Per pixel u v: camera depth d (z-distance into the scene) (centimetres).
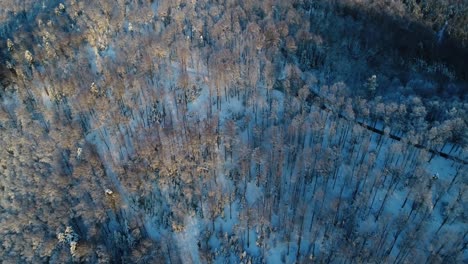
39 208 12581
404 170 13600
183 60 16688
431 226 12425
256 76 15725
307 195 13175
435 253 11444
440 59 18588
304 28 17812
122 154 14362
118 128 14738
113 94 15575
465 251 11969
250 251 12256
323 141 14588
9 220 12406
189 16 18538
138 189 13075
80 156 13788
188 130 13975
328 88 15825
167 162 13238
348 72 16950
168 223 12862
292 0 19700
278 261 12044
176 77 16825
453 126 13750
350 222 12356
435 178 12975
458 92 16825
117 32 18738
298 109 14962
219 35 17475
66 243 11906
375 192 13075
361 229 12312
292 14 18312
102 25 18538
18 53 17675
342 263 11631
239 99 16112
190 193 12838
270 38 17188
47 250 11756
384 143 14700
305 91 14962
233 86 16000
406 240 11688
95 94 15475
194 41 17612
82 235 12356
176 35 17700
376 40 18738
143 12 18725
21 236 12112
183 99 15912
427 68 18325
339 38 18500
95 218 12294
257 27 17125
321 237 12125
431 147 14012
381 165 13938
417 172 12962
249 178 13538
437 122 14288
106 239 12369
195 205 13025
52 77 16512
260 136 14138
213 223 12700
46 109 15500
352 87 16350
